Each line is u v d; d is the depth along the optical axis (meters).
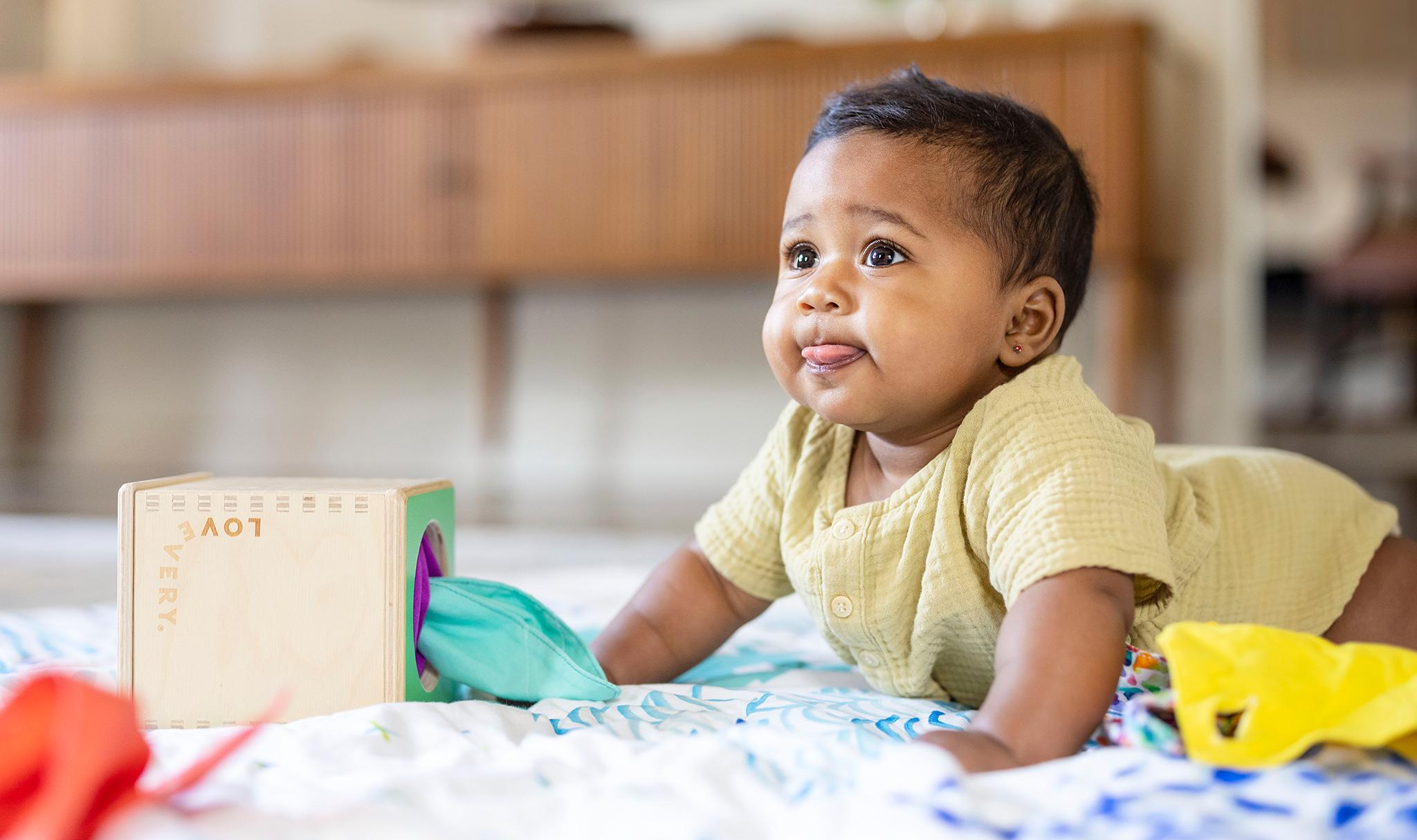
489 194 2.46
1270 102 4.64
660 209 2.38
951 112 0.71
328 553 0.67
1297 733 0.51
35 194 2.65
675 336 2.96
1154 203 2.26
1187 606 0.74
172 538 0.68
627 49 2.38
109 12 3.11
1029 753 0.55
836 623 0.73
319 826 0.45
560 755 0.55
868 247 0.68
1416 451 3.68
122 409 3.20
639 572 1.38
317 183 2.54
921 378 0.67
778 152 2.31
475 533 1.94
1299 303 4.66
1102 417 0.67
